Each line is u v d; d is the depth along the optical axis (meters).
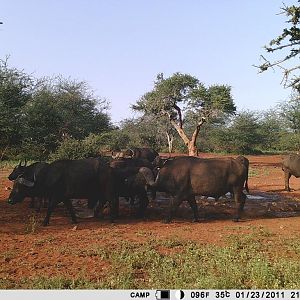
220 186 12.67
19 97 26.02
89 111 42.06
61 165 12.38
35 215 13.44
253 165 36.53
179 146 56.81
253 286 6.70
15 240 9.88
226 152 59.91
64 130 37.97
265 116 65.50
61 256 8.59
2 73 26.53
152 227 11.81
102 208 13.24
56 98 39.28
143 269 7.88
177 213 14.06
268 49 10.99
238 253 8.76
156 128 54.81
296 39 10.77
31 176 12.69
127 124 54.84
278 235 10.67
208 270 7.47
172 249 9.23
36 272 7.58
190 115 42.56
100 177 12.59
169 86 42.31
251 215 13.85
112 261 8.16
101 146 34.75
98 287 6.73
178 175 12.66
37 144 31.53
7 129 23.47
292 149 60.47
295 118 61.09
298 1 10.48
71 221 12.61
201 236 10.54
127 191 13.33
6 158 32.25
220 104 40.34
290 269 7.30
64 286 6.86
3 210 14.14
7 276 7.31
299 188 20.50
